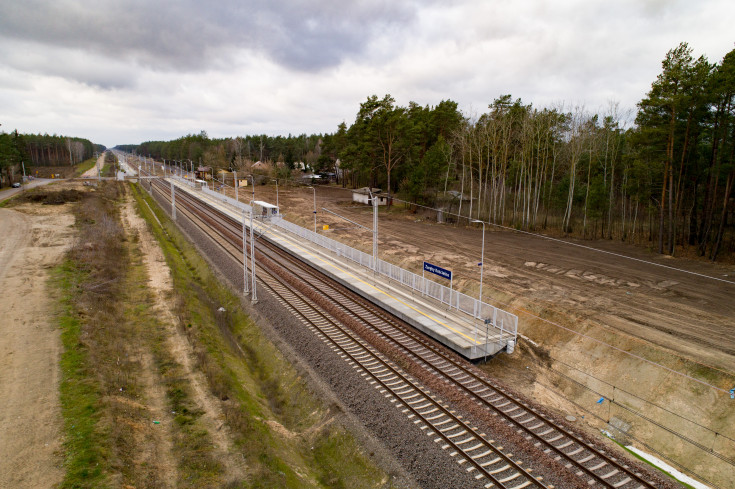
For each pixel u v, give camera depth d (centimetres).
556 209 5928
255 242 4972
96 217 5669
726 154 3500
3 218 5312
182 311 2678
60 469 1231
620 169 5519
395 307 2766
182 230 5525
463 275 3378
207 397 1759
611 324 2350
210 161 13300
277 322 2647
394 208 7119
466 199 6631
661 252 3884
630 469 1422
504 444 1516
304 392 1941
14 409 1533
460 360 2156
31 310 2461
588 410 1914
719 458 1541
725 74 3288
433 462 1415
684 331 2242
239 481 1262
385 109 6944
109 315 2525
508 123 6062
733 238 3894
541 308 2644
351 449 1545
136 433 1466
